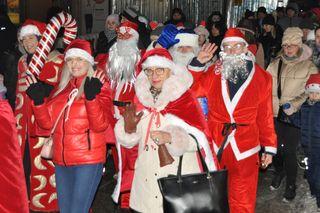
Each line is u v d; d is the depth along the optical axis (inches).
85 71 177.6
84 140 175.9
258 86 195.6
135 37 217.6
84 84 170.1
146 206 163.8
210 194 158.1
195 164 165.6
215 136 196.5
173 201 156.6
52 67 210.4
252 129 196.2
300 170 317.4
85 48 176.7
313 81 233.0
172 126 160.2
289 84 253.4
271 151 198.1
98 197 263.1
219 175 159.8
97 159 177.3
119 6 531.2
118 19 355.9
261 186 288.8
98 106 169.5
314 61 273.0
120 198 195.8
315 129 233.9
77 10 519.5
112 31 357.1
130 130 162.9
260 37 416.8
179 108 164.4
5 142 131.6
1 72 239.9
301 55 255.6
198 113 166.4
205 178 158.9
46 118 176.4
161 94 163.6
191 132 163.6
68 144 175.8
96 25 524.1
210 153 167.2
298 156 332.5
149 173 163.8
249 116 194.9
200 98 197.3
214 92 196.4
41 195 219.0
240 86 194.9
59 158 177.8
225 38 197.3
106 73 216.1
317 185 237.8
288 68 255.8
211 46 195.2
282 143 259.9
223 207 159.5
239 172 196.2
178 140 158.1
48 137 185.3
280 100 256.1
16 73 232.2
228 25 628.7
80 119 175.0
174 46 211.6
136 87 166.4
